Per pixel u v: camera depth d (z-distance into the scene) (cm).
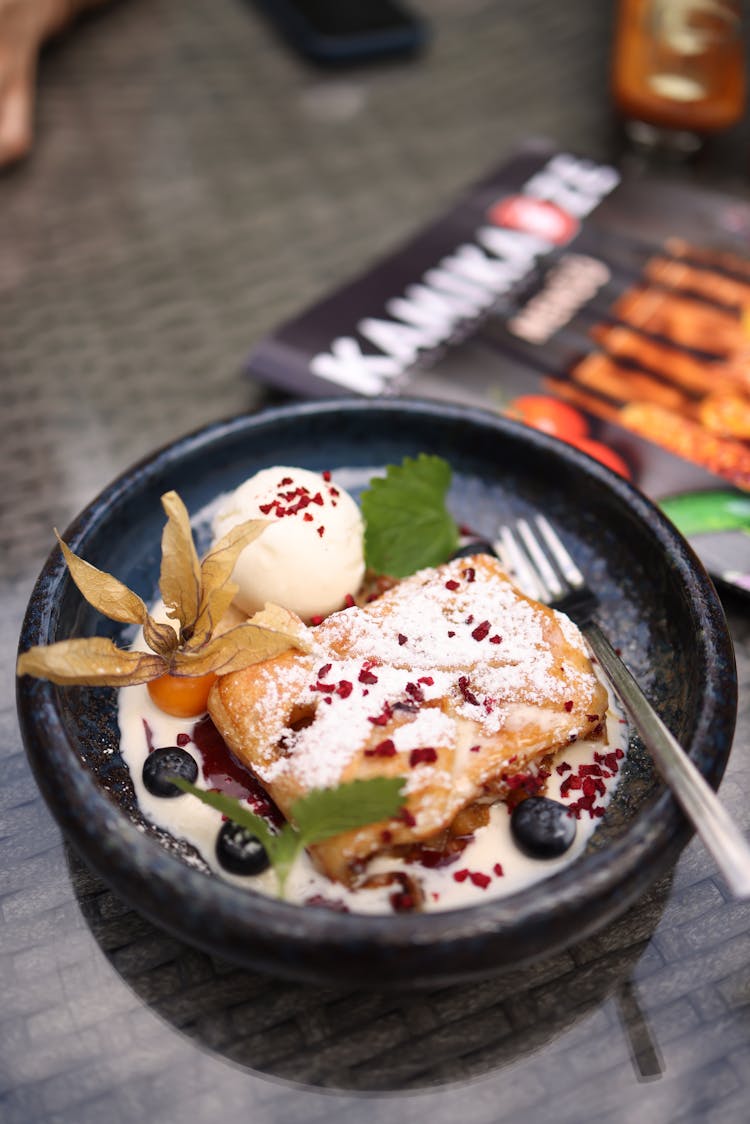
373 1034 37
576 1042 37
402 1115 36
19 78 68
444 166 71
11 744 43
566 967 38
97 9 82
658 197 64
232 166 70
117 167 70
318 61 78
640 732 39
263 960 33
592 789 40
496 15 84
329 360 55
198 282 63
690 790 36
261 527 40
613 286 59
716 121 66
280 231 66
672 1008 37
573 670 41
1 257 64
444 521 46
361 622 42
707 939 39
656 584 43
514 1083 36
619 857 34
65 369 58
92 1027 37
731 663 39
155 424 55
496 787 39
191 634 41
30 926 39
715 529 48
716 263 60
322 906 37
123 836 35
